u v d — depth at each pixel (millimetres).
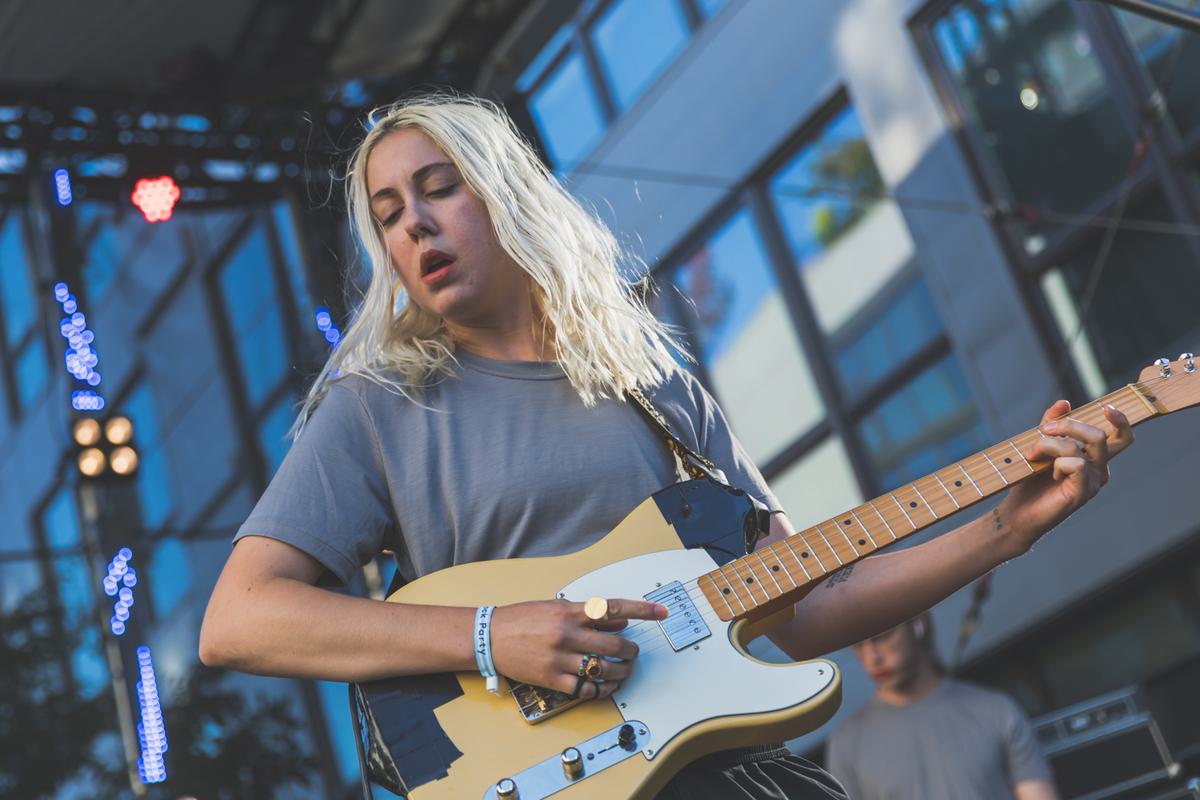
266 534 1588
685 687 1523
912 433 6844
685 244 7949
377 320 1787
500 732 1496
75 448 6648
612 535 1640
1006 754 3619
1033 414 6297
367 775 1544
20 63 6660
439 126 1795
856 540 1651
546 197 1861
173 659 9227
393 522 1681
